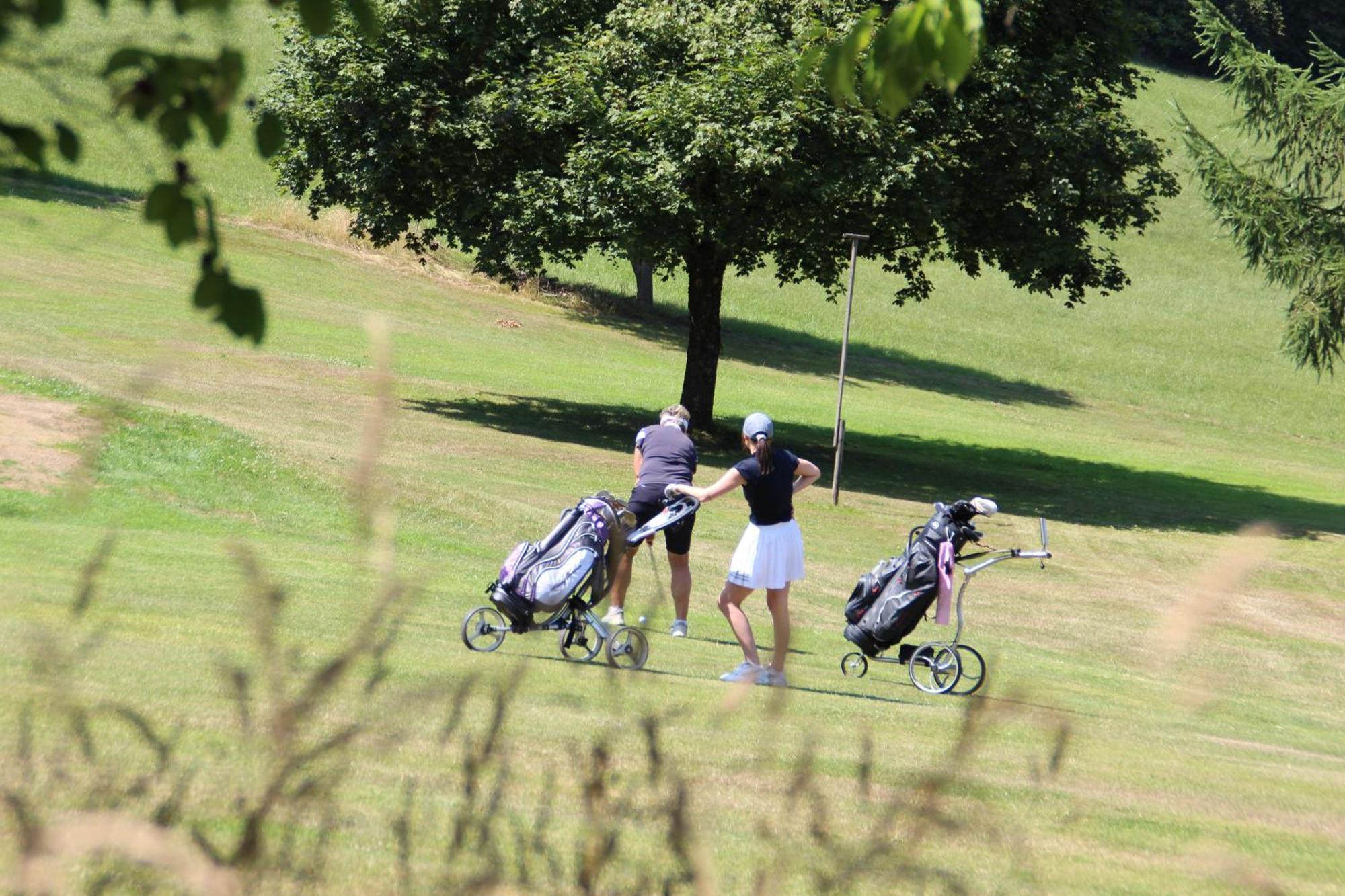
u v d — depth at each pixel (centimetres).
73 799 850
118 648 1827
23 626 1727
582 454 8512
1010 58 8981
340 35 8862
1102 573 6631
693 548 5638
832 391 15288
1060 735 810
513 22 9512
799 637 3844
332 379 9656
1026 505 9194
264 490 4966
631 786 1013
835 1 8681
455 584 3662
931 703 2828
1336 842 1630
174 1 553
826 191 8275
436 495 5353
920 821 810
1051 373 19125
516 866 884
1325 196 9194
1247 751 2703
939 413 14900
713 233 8669
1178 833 1555
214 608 2505
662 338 17025
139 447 4984
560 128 9144
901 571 3164
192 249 555
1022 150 9100
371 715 1376
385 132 9138
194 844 706
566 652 2714
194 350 9869
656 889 815
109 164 14300
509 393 11144
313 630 2312
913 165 8456
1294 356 9219
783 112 8219
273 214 17612
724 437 10169
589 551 2692
